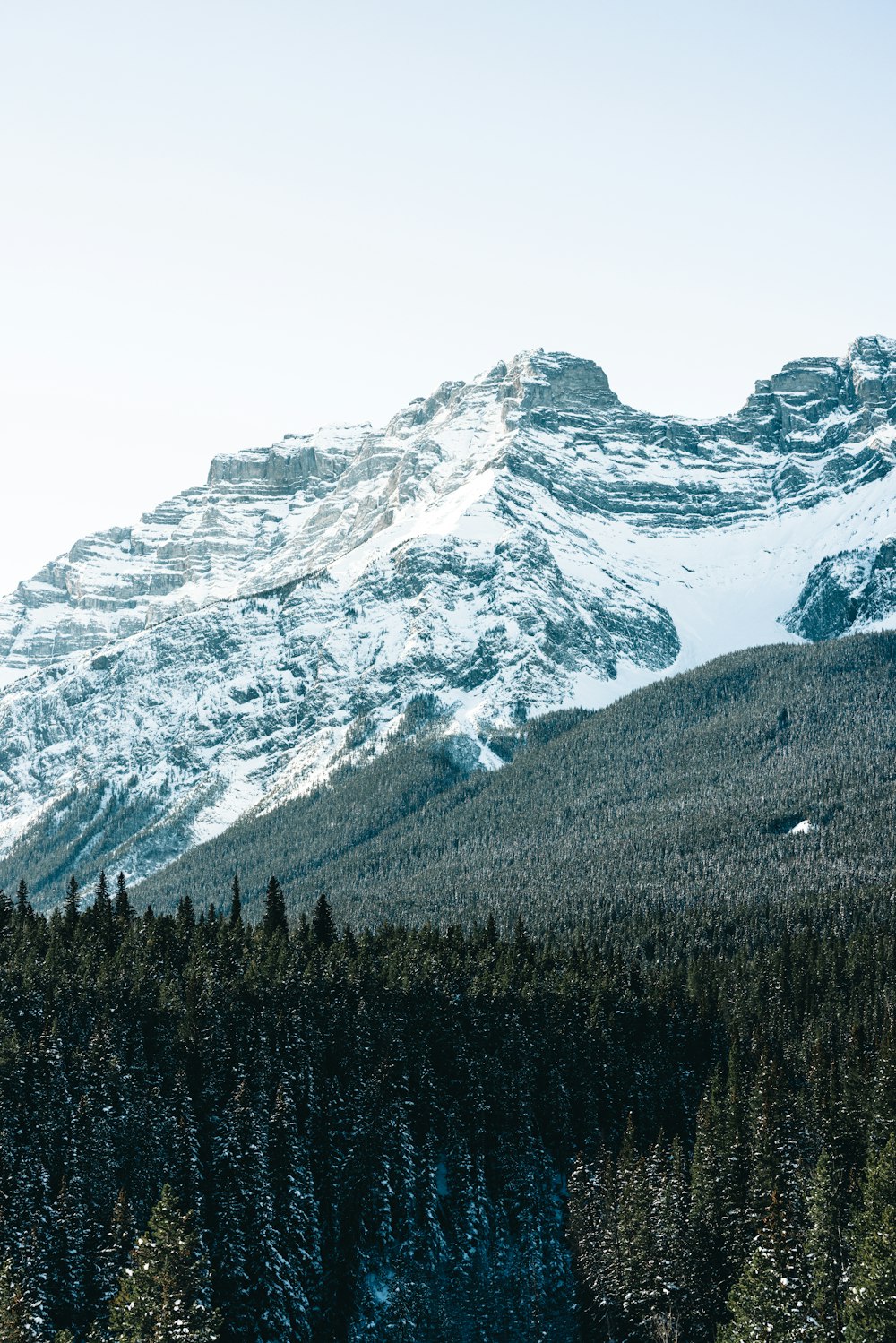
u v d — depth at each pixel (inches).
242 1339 5890.8
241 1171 6136.8
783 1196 5797.2
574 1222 6619.1
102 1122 6225.4
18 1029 6899.6
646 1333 5895.7
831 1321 5152.6
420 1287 6441.9
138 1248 5147.6
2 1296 4901.6
